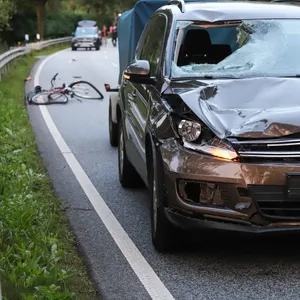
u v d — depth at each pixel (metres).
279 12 9.10
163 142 7.30
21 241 7.57
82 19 89.75
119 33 15.95
